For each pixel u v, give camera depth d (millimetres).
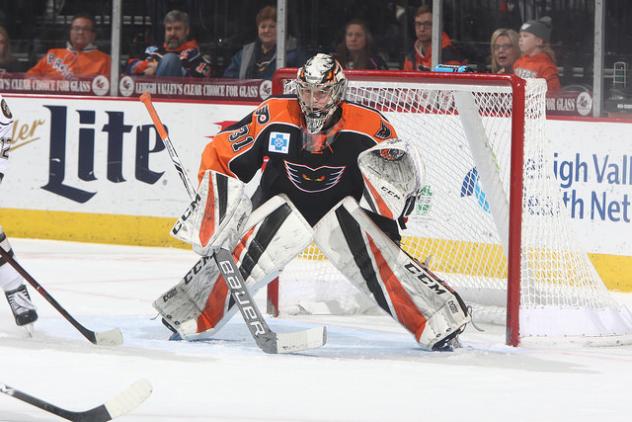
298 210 15570
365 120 15125
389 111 20719
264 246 15438
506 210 18500
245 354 14398
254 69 27109
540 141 16750
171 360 13789
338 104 14969
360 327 17422
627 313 17438
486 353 14953
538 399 12102
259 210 15508
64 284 21203
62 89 28641
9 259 14922
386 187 14758
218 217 14492
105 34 28172
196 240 14492
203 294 15484
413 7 25906
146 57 27875
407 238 20812
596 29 23875
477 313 18531
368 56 26438
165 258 25453
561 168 23281
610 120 22781
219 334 16297
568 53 24203
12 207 28500
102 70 28266
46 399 11562
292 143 15164
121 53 28109
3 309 18016
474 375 13391
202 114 27047
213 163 15023
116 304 19062
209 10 27359
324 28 26672
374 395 12055
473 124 18375
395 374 13281
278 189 15523
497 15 24984
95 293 20250
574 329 16266
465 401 11898
